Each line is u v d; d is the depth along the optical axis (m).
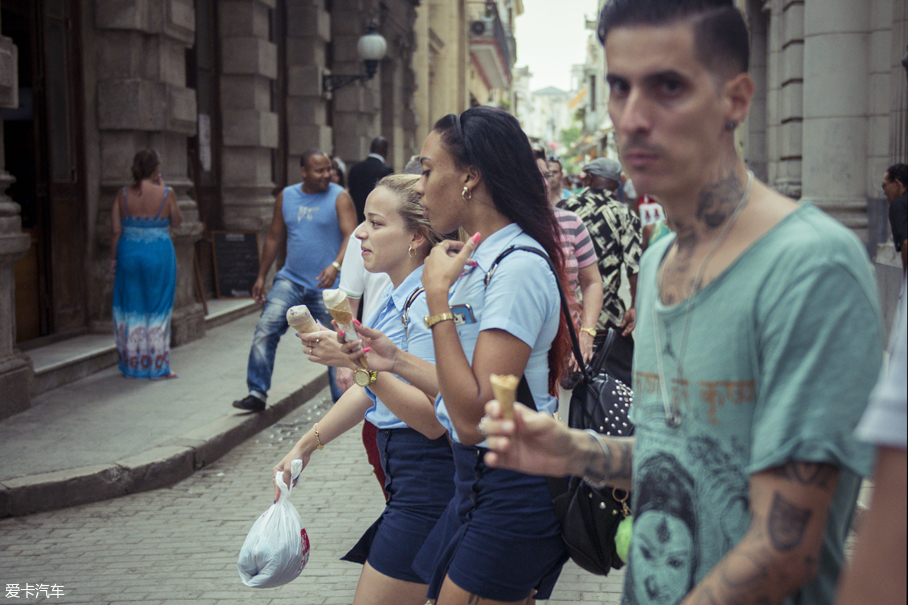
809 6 10.46
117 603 3.74
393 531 2.55
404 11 21.77
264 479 5.56
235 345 9.50
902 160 9.59
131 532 4.63
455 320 2.12
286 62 14.30
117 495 5.19
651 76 1.22
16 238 6.39
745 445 1.22
